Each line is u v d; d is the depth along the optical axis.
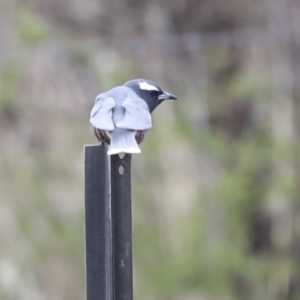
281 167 22.41
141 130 8.11
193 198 21.02
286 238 22.56
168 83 22.80
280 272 22.28
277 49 22.84
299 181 22.42
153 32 23.16
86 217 7.54
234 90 22.97
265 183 22.47
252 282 21.95
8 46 20.39
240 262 21.42
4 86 20.16
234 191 21.70
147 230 20.59
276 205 22.44
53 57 20.84
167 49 23.00
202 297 20.62
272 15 22.98
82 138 20.41
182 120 22.11
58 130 20.39
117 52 22.45
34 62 20.64
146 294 20.23
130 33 22.91
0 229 18.67
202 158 21.77
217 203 21.56
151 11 23.38
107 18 22.80
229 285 21.41
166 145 21.12
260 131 22.80
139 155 20.70
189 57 23.23
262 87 22.75
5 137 20.00
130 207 7.55
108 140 8.20
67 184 19.64
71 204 19.42
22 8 20.94
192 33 23.42
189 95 22.86
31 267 18.59
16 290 18.25
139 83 9.23
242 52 23.16
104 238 7.52
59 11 22.17
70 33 22.12
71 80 20.94
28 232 18.88
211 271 20.92
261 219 22.66
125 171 7.54
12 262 18.44
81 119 20.66
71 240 19.09
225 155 22.36
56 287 18.66
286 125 22.66
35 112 20.38
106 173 7.52
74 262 18.94
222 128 23.12
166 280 20.31
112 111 8.16
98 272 7.52
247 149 22.55
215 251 21.08
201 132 22.50
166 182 20.91
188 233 20.77
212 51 23.22
